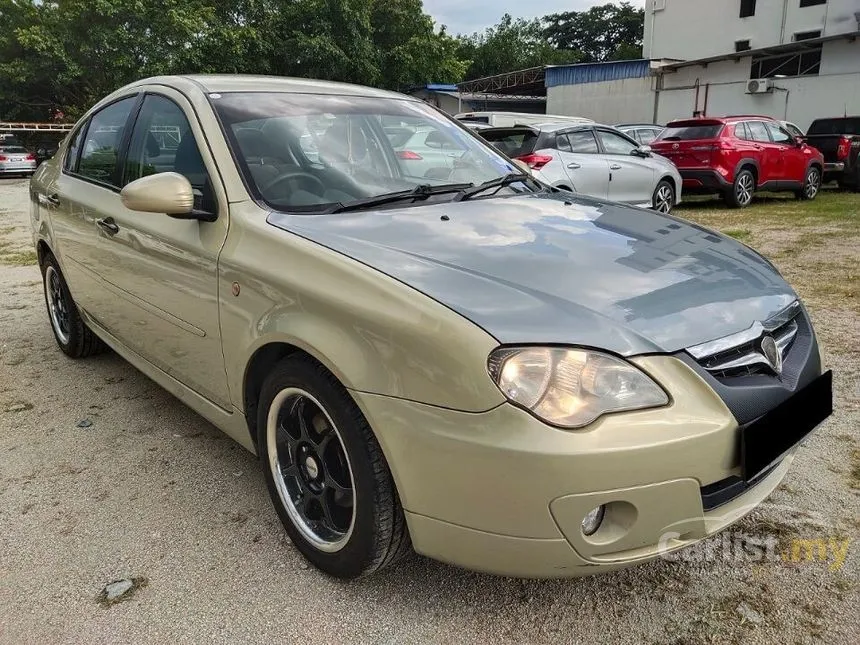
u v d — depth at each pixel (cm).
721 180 1102
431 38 3212
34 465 296
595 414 163
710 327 187
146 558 231
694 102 2553
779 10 2767
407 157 296
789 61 2325
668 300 192
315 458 219
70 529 249
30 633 197
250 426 243
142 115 314
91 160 362
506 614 203
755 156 1145
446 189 281
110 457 303
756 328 195
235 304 228
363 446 189
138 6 2516
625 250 224
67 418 343
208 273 240
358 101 316
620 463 161
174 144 279
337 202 251
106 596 213
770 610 202
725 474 177
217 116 267
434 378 170
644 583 215
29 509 262
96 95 2678
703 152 1112
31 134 2802
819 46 2234
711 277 213
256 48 2739
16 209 1325
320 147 276
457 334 168
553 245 221
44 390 379
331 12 2877
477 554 175
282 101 290
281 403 221
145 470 291
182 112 278
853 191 1470
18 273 693
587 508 163
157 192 232
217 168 250
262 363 229
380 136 299
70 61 2562
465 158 318
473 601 209
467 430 165
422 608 206
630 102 2742
